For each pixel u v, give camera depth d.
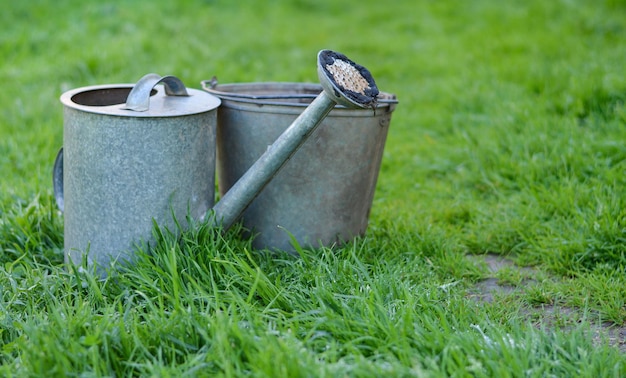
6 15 3.82
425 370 1.60
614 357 1.65
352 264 1.91
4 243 1.98
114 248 1.83
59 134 2.57
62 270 1.89
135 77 2.99
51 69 3.05
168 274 1.78
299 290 1.81
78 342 1.63
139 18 3.72
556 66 2.93
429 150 2.56
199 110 1.82
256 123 1.90
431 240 2.05
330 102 1.76
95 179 1.81
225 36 3.69
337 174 1.92
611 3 3.90
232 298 1.73
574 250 2.00
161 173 1.81
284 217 1.94
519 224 2.12
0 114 2.69
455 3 4.54
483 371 1.60
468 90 2.89
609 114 2.54
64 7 3.99
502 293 1.89
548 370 1.61
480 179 2.35
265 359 1.57
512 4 4.36
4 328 1.71
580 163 2.30
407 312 1.70
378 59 3.58
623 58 2.93
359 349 1.66
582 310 1.84
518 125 2.54
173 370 1.60
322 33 3.94
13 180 2.29
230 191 1.86
